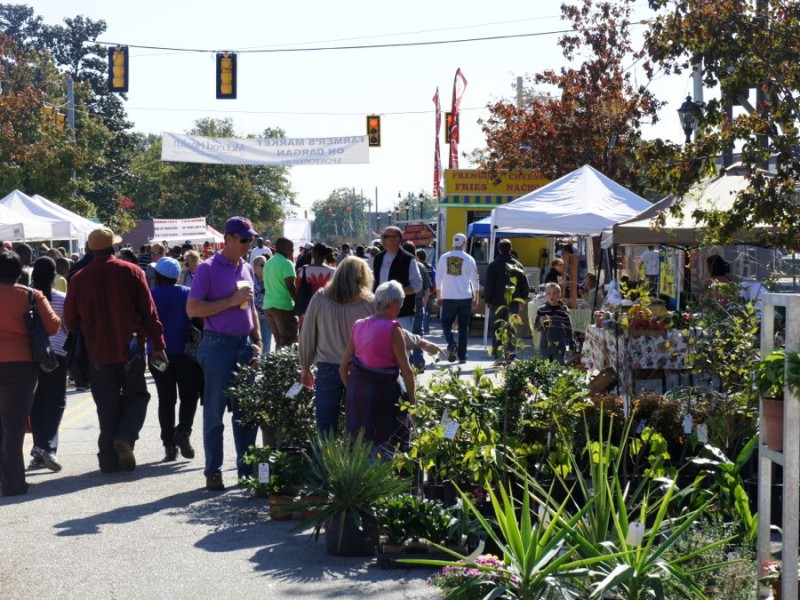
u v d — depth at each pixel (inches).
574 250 935.7
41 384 388.2
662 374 365.1
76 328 376.5
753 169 447.2
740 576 207.5
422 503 263.1
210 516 313.6
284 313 588.7
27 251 600.4
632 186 1214.9
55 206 1093.1
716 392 309.1
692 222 485.4
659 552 202.2
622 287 338.6
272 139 1566.2
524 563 201.8
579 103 1230.3
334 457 272.8
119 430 379.9
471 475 284.5
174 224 2162.9
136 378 382.0
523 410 288.2
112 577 253.0
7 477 347.6
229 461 401.1
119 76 955.3
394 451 298.8
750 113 486.9
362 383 300.8
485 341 866.1
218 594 239.1
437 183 1402.6
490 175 1246.9
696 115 472.4
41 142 1877.5
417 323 794.2
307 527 276.8
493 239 737.0
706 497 253.1
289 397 330.6
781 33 460.4
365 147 1552.7
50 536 291.9
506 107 1283.2
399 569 257.4
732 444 293.3
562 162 1235.2
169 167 4045.3
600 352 402.0
